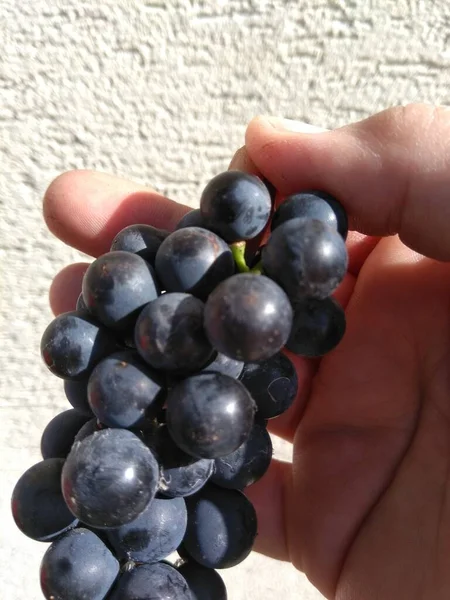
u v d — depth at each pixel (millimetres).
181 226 114
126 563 105
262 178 139
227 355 87
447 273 153
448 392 141
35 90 174
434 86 180
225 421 87
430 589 122
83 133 182
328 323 107
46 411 227
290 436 172
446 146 124
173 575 102
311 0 165
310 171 130
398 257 161
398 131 126
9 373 221
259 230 108
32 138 182
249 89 178
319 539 147
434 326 149
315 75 177
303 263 92
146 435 98
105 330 102
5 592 212
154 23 166
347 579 139
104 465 88
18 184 188
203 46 171
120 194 168
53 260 203
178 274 98
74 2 161
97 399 92
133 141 185
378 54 174
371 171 127
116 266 99
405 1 167
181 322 90
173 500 103
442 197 126
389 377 153
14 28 164
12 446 230
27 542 217
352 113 183
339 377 159
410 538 132
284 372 109
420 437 143
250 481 108
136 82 175
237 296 85
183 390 90
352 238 170
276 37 170
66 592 97
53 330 102
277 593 212
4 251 200
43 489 101
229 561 105
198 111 181
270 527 160
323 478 152
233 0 164
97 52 169
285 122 139
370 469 147
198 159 189
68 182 167
